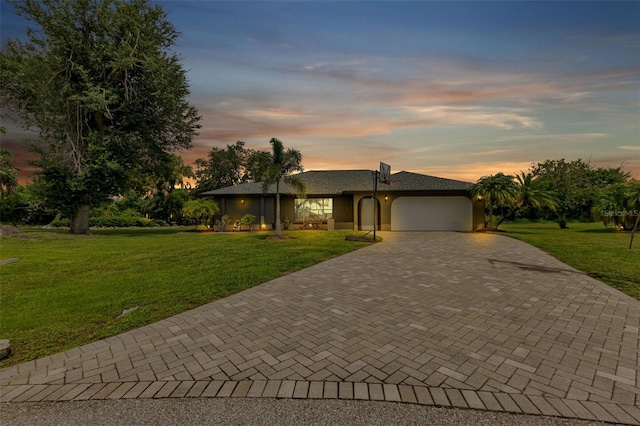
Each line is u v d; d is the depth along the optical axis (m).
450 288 5.52
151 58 16.80
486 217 21.30
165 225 31.14
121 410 2.17
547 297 4.92
